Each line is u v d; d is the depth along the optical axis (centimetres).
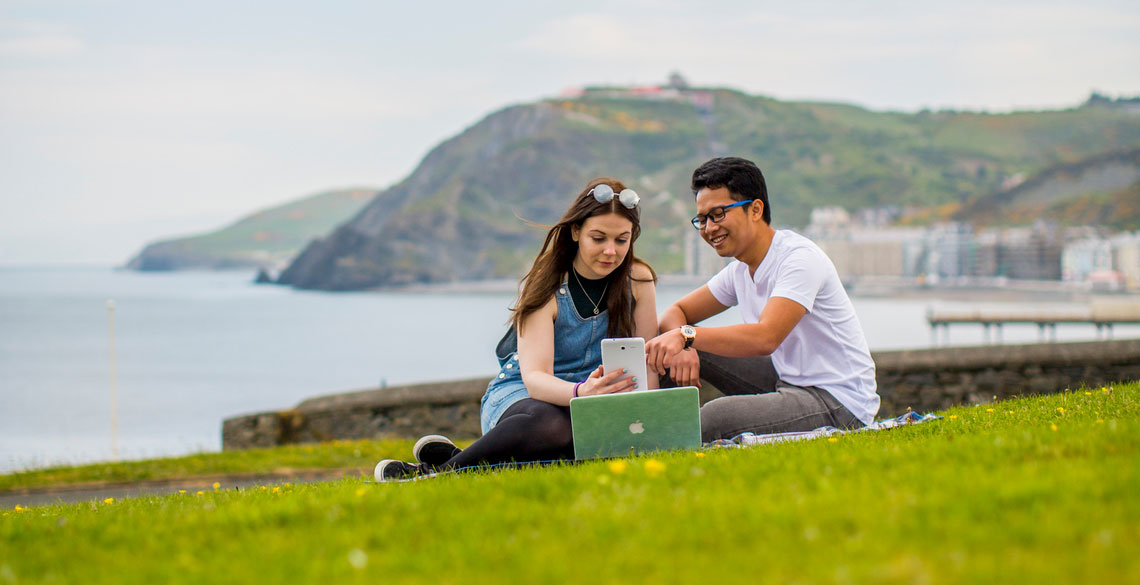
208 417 7012
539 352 521
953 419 559
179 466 1155
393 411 1450
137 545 353
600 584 257
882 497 321
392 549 311
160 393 8906
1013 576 235
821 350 562
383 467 521
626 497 345
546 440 489
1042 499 303
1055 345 1228
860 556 262
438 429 1438
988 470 356
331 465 1152
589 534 305
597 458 470
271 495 475
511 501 364
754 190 557
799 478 364
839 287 565
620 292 541
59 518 446
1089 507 288
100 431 6131
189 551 333
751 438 520
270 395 8781
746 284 585
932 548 264
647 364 527
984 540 267
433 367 11831
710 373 598
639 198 513
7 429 6309
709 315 630
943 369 1248
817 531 283
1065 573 235
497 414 527
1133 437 392
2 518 464
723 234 561
